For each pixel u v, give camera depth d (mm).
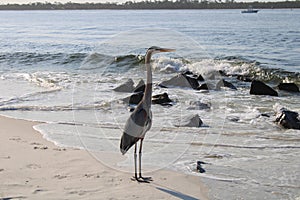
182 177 5523
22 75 16266
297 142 7301
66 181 5230
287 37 32594
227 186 5254
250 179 5508
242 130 8031
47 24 65375
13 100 11000
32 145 6906
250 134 7762
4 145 6906
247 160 6297
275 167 5984
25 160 6062
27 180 5223
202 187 5191
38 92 12023
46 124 8391
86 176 5434
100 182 5234
